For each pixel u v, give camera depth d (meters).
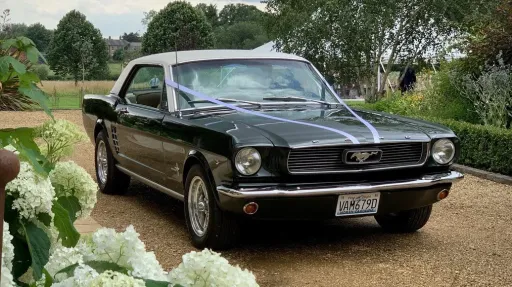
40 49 2.19
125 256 1.64
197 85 6.19
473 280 4.98
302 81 6.57
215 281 1.56
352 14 19.58
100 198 7.55
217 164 5.12
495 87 11.39
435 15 19.02
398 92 16.25
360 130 5.35
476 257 5.58
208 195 5.32
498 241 6.12
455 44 13.64
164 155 6.04
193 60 6.41
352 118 5.75
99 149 7.89
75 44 45.44
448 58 14.41
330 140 5.10
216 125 5.30
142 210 7.00
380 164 5.32
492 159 9.66
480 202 7.91
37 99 2.01
